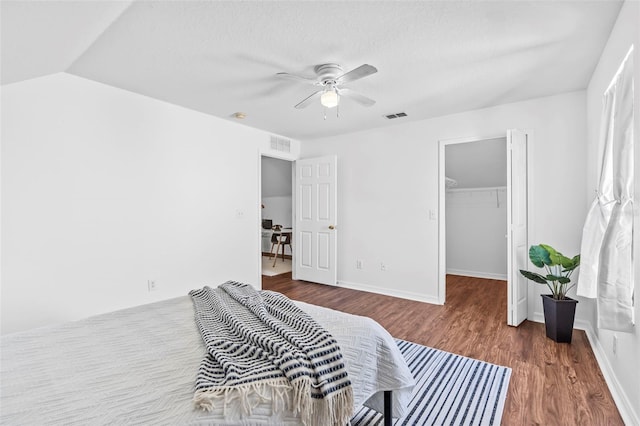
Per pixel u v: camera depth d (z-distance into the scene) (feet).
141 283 9.98
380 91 9.49
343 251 15.02
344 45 6.78
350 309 11.50
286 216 24.44
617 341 5.98
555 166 9.81
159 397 3.21
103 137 9.03
